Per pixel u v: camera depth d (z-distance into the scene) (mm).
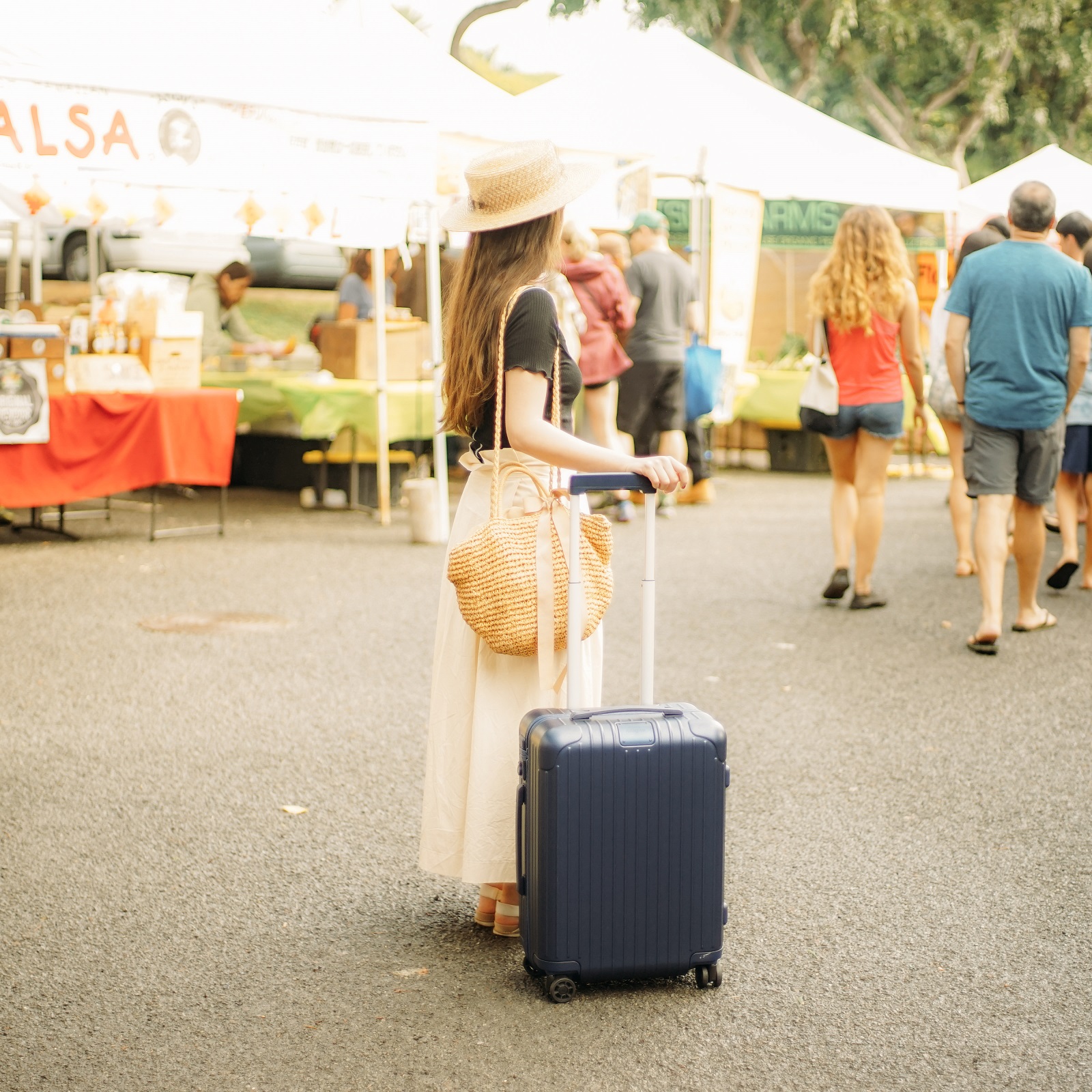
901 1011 3086
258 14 8602
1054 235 12016
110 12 7820
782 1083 2771
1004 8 23328
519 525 3176
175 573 8430
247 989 3170
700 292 12273
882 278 7035
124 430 9227
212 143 7859
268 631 6871
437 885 3811
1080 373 6395
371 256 12062
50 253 13312
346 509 11406
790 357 15172
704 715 3188
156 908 3611
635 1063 2848
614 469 3113
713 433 15891
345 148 8484
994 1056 2891
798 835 4188
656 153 10789
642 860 3088
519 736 3209
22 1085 2736
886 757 4980
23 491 8898
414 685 5922
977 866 3957
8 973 3229
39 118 7203
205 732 5203
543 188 3152
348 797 4500
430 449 12195
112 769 4746
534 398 3098
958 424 8352
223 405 9586
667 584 8297
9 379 8648
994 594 6527
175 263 13812
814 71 24094
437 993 3160
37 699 5621
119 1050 2885
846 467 7508
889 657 6500
